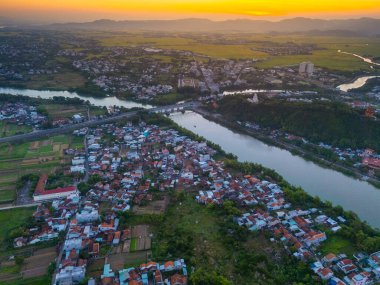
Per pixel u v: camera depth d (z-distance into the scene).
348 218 199.50
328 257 166.62
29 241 178.75
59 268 160.50
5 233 185.88
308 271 159.62
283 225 193.88
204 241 179.62
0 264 164.00
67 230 188.12
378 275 157.62
